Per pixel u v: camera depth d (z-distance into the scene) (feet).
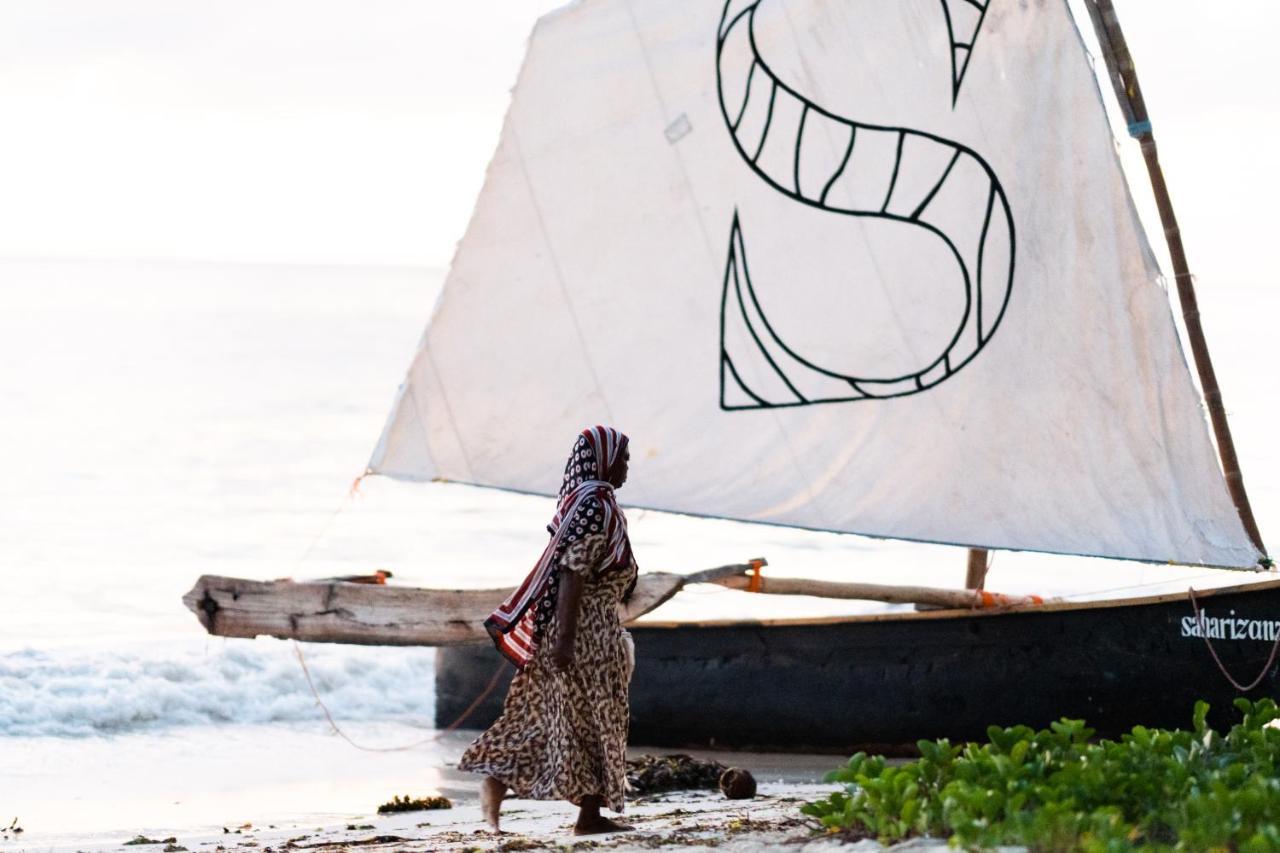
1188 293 83.97
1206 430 82.28
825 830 42.52
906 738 84.07
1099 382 83.10
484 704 99.09
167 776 85.56
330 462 259.80
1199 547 82.23
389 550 186.19
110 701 104.12
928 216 84.53
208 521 200.34
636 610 78.59
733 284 86.28
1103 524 83.35
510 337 87.71
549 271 87.25
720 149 85.92
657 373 86.89
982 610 81.97
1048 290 83.25
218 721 105.19
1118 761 41.70
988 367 84.07
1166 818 37.27
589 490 49.11
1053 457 83.71
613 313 87.10
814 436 85.81
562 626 48.34
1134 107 83.82
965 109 83.71
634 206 86.63
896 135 84.64
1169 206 83.92
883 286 85.05
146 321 604.49
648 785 73.92
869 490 85.20
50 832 66.44
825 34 84.94
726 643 87.51
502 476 88.02
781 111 85.56
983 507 84.23
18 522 192.54
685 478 86.74
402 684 112.57
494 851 45.19
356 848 52.29
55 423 291.99
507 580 167.84
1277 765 43.86
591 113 86.53
